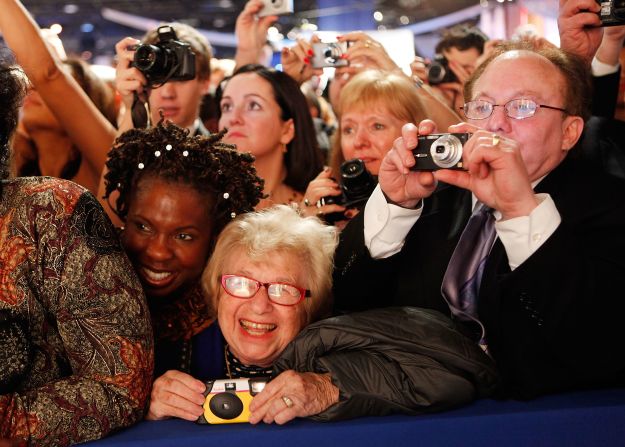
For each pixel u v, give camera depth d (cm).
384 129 285
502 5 524
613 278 172
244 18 339
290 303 186
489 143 165
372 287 199
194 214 202
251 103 302
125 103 278
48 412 155
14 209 162
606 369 175
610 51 262
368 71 293
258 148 302
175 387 172
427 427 165
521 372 176
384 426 165
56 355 169
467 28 354
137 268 203
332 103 334
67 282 160
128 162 206
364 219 195
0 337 158
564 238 166
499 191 166
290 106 304
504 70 190
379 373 171
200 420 170
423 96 309
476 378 174
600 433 166
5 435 151
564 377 178
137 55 267
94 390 159
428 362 172
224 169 205
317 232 194
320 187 260
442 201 206
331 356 175
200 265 206
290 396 167
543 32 441
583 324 170
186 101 318
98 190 282
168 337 205
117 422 161
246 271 186
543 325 170
